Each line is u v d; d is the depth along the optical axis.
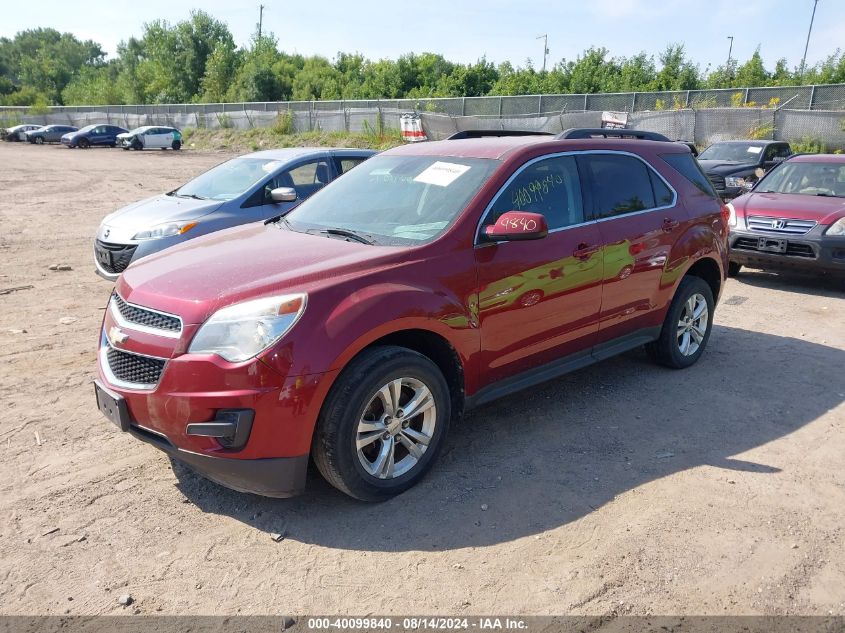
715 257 5.53
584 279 4.40
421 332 3.68
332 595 2.84
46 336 6.16
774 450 4.11
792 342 6.32
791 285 8.88
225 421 3.08
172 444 3.23
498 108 30.28
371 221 4.18
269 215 7.77
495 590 2.87
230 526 3.33
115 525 3.32
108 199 17.17
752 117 23.20
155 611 2.74
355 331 3.23
